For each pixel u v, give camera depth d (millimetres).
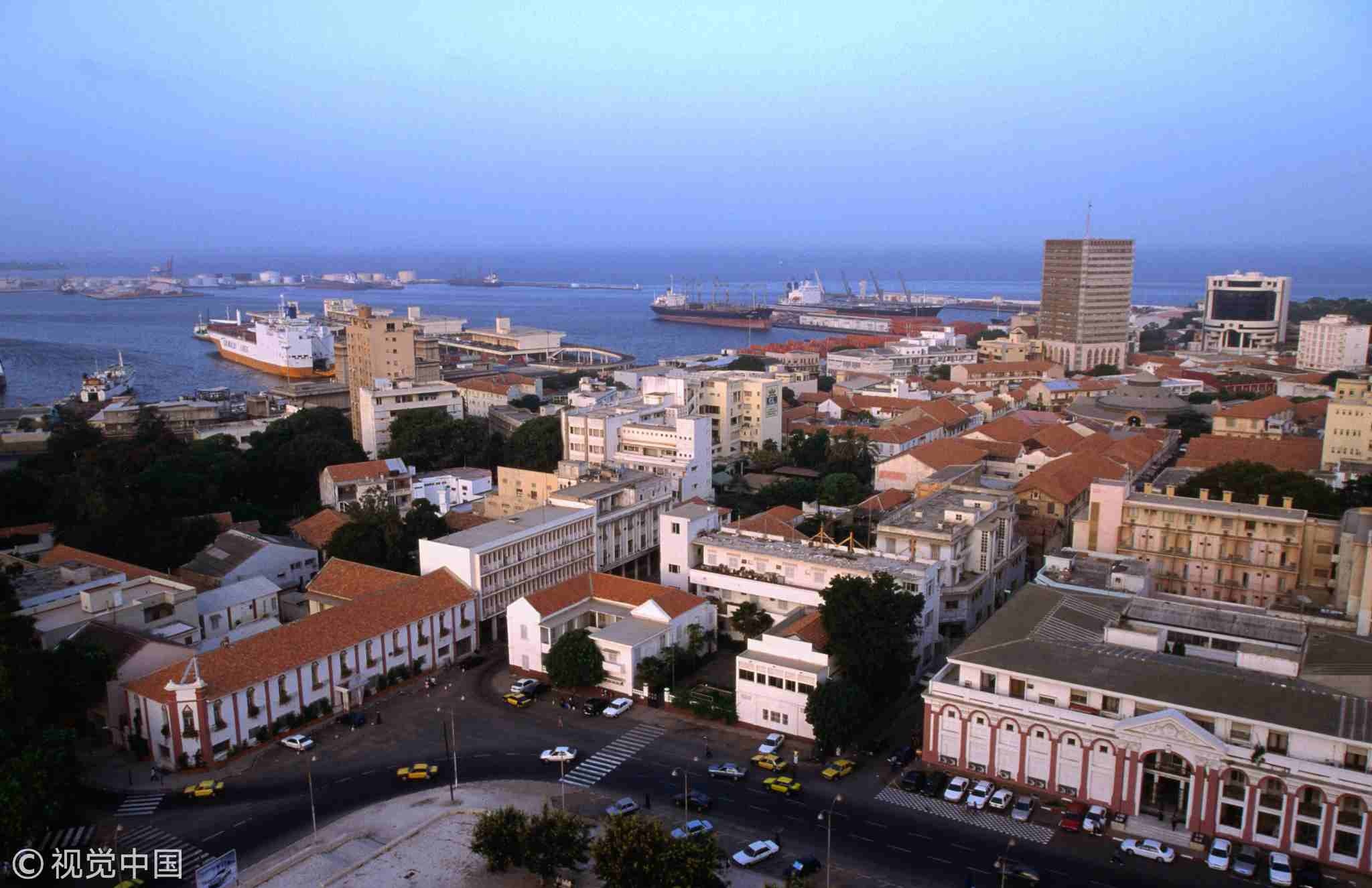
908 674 132375
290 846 103000
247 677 124062
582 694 140250
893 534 165125
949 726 118062
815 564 152625
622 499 192625
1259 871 97250
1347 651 115312
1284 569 163750
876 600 127250
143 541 180125
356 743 125875
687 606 150250
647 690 137875
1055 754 111438
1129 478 198000
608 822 96812
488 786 115125
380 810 110062
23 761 101938
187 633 144375
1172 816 107188
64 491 198625
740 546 162000
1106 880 96500
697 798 110312
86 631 134250
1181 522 171250
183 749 118625
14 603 132625
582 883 97438
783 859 100562
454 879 96750
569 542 175625
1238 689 108125
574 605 151375
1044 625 126438
